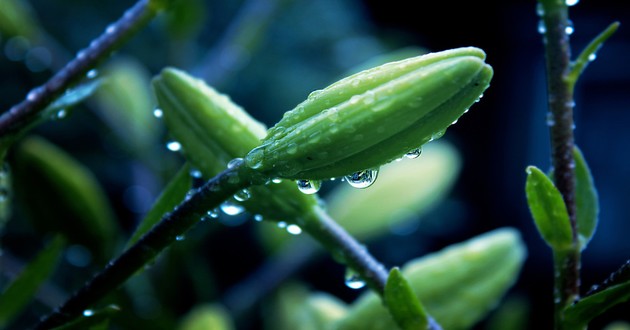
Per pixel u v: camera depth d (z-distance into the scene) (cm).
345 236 42
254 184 37
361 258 42
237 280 144
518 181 181
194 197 37
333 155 36
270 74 147
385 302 41
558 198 40
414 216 73
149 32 134
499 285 49
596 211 41
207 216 40
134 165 83
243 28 85
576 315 39
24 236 118
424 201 73
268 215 42
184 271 70
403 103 35
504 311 76
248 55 85
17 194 57
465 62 35
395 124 35
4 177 49
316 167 36
